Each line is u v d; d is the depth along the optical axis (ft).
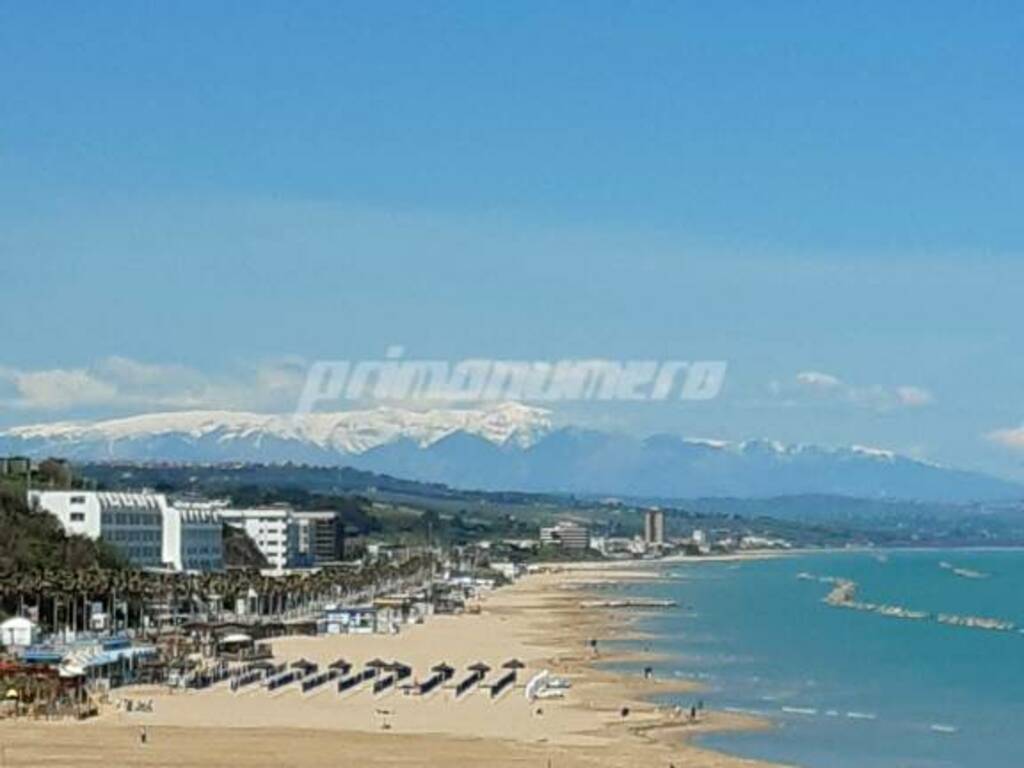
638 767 632.79
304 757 638.12
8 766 599.16
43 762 610.24
